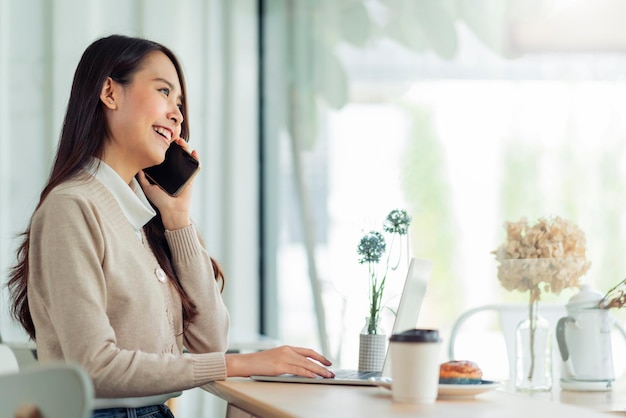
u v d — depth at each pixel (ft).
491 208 12.98
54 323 6.14
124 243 6.56
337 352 13.15
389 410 4.72
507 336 7.07
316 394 5.40
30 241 6.44
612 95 12.43
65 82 13.57
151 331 6.53
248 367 6.14
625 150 12.27
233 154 14.55
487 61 13.12
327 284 13.93
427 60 13.51
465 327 8.78
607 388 6.76
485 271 12.96
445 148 13.33
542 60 12.80
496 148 13.01
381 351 6.58
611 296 6.79
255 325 14.64
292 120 14.46
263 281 14.64
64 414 3.73
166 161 7.34
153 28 14.07
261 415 5.28
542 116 12.77
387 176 13.69
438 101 13.41
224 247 14.56
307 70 14.37
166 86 7.09
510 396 5.54
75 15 13.64
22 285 6.86
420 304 5.98
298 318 14.23
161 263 7.13
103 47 7.00
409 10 13.69
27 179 13.46
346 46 14.08
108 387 5.96
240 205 14.60
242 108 14.58
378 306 6.61
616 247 12.17
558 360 6.87
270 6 14.65
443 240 13.20
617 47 12.46
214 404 14.12
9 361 7.01
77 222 6.25
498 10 13.07
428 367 4.99
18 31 13.47
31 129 13.50
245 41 14.58
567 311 6.80
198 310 7.26
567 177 12.56
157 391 6.05
